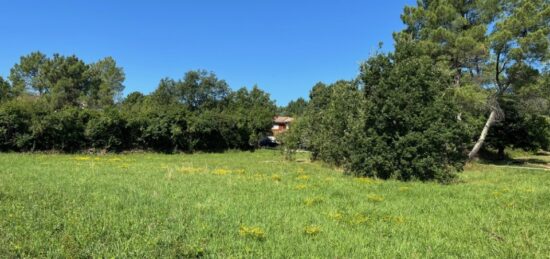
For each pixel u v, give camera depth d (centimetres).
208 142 4788
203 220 886
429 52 3278
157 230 787
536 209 1142
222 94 7300
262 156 4050
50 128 3531
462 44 3105
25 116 3441
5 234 734
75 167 2048
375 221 945
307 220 930
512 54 3083
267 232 809
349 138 2100
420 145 1848
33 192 1187
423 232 858
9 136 3378
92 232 755
